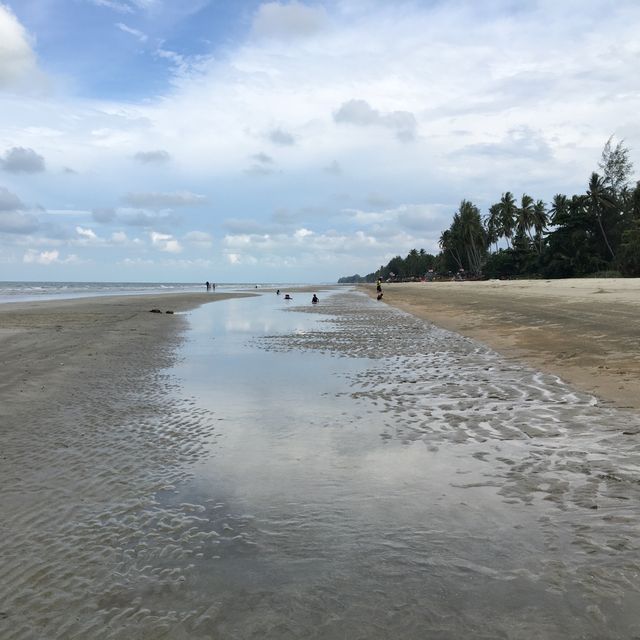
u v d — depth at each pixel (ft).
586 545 11.55
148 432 21.83
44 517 13.94
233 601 10.02
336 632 9.04
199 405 26.53
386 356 42.52
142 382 32.68
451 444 19.29
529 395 26.43
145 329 68.23
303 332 64.03
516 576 10.44
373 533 12.59
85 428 22.50
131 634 9.15
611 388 26.45
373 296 203.31
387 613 9.47
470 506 13.89
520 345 43.98
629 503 13.57
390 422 22.62
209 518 13.74
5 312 99.45
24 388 30.78
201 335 61.26
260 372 35.99
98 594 10.37
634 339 39.42
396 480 15.99
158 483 16.28
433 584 10.30
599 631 8.75
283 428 22.12
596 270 222.89
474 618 9.21
